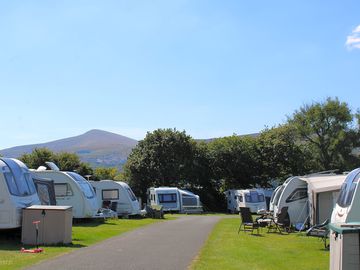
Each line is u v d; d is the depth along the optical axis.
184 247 14.06
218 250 13.65
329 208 20.61
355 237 7.60
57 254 12.05
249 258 12.36
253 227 20.06
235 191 46.50
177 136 54.06
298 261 12.16
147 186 54.44
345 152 57.34
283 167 55.12
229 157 54.69
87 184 25.92
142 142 54.75
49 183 21.06
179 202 43.59
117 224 23.53
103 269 10.12
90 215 24.50
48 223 14.30
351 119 57.84
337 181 21.06
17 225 14.41
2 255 11.80
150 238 16.56
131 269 10.19
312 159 58.03
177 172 53.84
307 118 57.94
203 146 55.69
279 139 55.44
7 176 15.02
